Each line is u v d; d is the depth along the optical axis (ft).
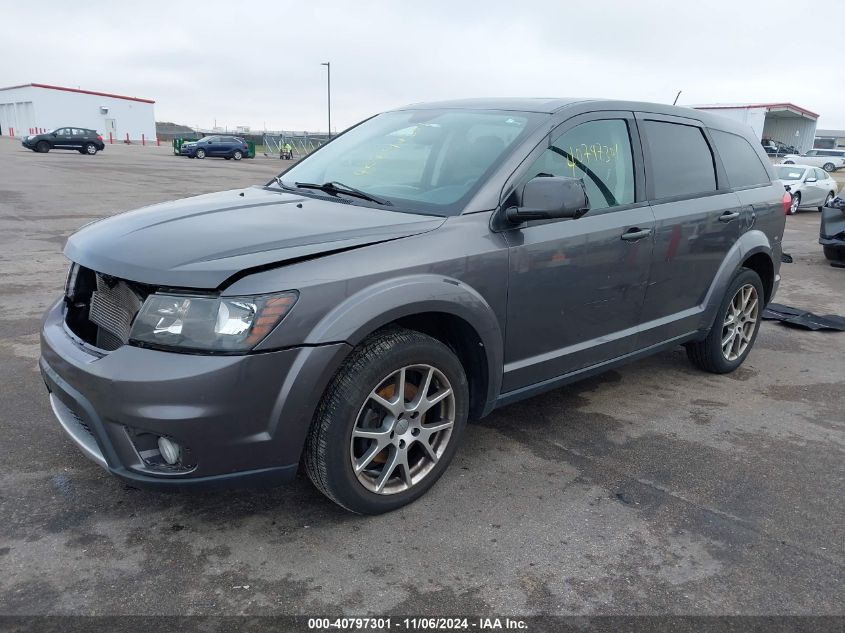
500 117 11.84
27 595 7.81
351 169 12.28
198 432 7.87
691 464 11.62
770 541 9.43
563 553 8.97
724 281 14.75
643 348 13.37
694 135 14.38
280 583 8.18
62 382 8.73
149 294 8.16
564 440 12.35
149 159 118.01
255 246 8.50
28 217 37.86
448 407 10.09
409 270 9.11
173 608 7.70
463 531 9.37
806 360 17.76
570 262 11.12
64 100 202.69
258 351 7.96
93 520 9.32
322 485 9.08
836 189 64.08
